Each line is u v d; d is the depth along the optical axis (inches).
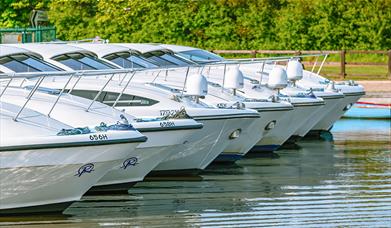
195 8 3496.6
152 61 1759.4
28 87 1326.3
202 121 1437.0
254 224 1175.0
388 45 3521.2
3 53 1432.1
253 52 2829.7
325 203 1309.1
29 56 1467.8
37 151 1092.5
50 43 1605.6
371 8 3538.4
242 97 1636.3
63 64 1512.1
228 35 3489.2
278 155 1760.6
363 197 1354.6
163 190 1369.3
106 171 1159.0
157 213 1221.7
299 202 1314.0
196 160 1473.9
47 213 1152.8
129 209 1236.5
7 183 1106.1
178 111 1337.4
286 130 1760.6
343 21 3533.5
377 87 2699.3
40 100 1248.2
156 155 1322.6
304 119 1801.2
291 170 1583.4
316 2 3543.3
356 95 2058.3
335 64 3161.9
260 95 1699.1
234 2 3523.6
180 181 1448.1
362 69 3280.0
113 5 3314.5
